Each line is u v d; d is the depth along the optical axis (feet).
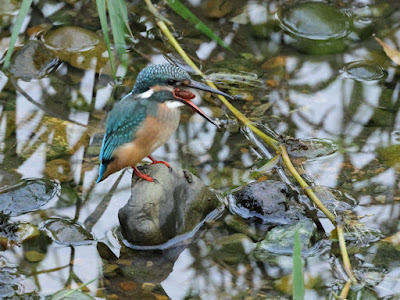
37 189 34.19
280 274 29.71
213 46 45.27
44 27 45.93
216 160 36.86
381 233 31.63
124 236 31.76
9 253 30.76
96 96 41.16
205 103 40.93
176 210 32.09
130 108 30.50
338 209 33.09
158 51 44.78
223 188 35.01
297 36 45.60
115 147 31.01
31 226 32.01
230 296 28.58
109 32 45.85
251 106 40.57
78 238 31.68
